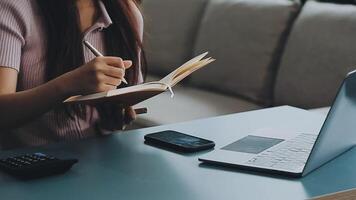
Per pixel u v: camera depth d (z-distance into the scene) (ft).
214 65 10.67
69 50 5.13
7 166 4.11
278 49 9.91
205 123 5.48
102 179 4.00
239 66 10.25
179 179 4.00
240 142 4.68
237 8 10.55
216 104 9.88
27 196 3.71
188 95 10.46
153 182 3.94
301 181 3.94
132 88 4.33
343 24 8.99
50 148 4.72
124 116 5.41
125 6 5.54
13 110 4.69
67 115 5.24
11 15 4.89
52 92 4.56
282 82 9.65
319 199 3.68
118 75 4.48
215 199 3.64
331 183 3.92
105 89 4.43
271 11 10.05
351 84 4.00
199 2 11.55
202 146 4.64
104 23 5.36
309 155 3.96
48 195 3.73
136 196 3.70
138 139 4.96
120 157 4.48
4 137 5.31
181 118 9.14
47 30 5.14
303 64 9.34
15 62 4.83
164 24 11.87
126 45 5.57
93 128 5.44
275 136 4.83
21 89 5.15
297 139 4.73
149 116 9.24
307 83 9.25
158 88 4.27
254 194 3.72
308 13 9.55
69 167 4.17
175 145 4.66
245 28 10.28
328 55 9.03
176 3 11.86
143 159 4.43
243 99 10.18
